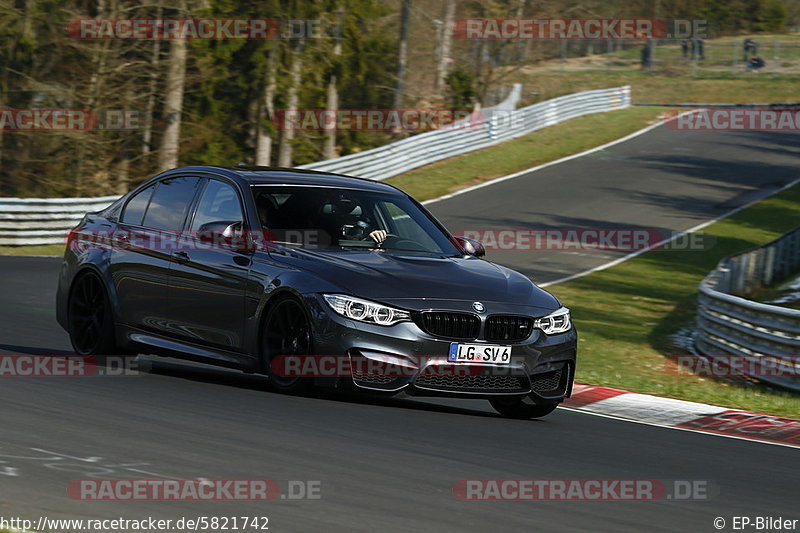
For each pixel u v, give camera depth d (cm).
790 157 13912
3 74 13425
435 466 2025
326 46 14300
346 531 1550
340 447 2112
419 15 18900
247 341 2669
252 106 14888
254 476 1827
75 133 12712
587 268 8088
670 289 7512
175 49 13025
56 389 2542
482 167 12388
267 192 2825
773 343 4175
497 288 2667
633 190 11519
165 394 2572
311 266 2586
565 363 2714
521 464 2127
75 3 13850
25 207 8350
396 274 2584
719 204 11081
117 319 3012
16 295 5312
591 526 1694
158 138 14388
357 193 2956
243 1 13788
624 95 18000
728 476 2216
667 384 3875
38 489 1645
